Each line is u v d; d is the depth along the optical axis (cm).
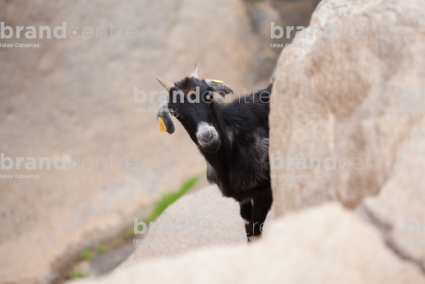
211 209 576
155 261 188
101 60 1464
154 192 1338
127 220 1215
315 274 166
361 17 247
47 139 1307
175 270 178
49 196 1216
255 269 170
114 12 1516
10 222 1122
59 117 1353
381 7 245
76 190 1268
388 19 235
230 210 556
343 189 212
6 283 970
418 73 208
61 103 1369
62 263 1041
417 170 184
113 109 1438
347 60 240
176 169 1419
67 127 1356
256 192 428
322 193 224
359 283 163
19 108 1286
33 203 1182
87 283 189
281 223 190
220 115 418
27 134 1276
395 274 166
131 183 1345
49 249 1088
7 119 1256
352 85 234
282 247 177
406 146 193
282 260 172
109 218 1224
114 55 1488
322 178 228
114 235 1147
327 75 247
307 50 280
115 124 1424
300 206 235
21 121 1278
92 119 1401
